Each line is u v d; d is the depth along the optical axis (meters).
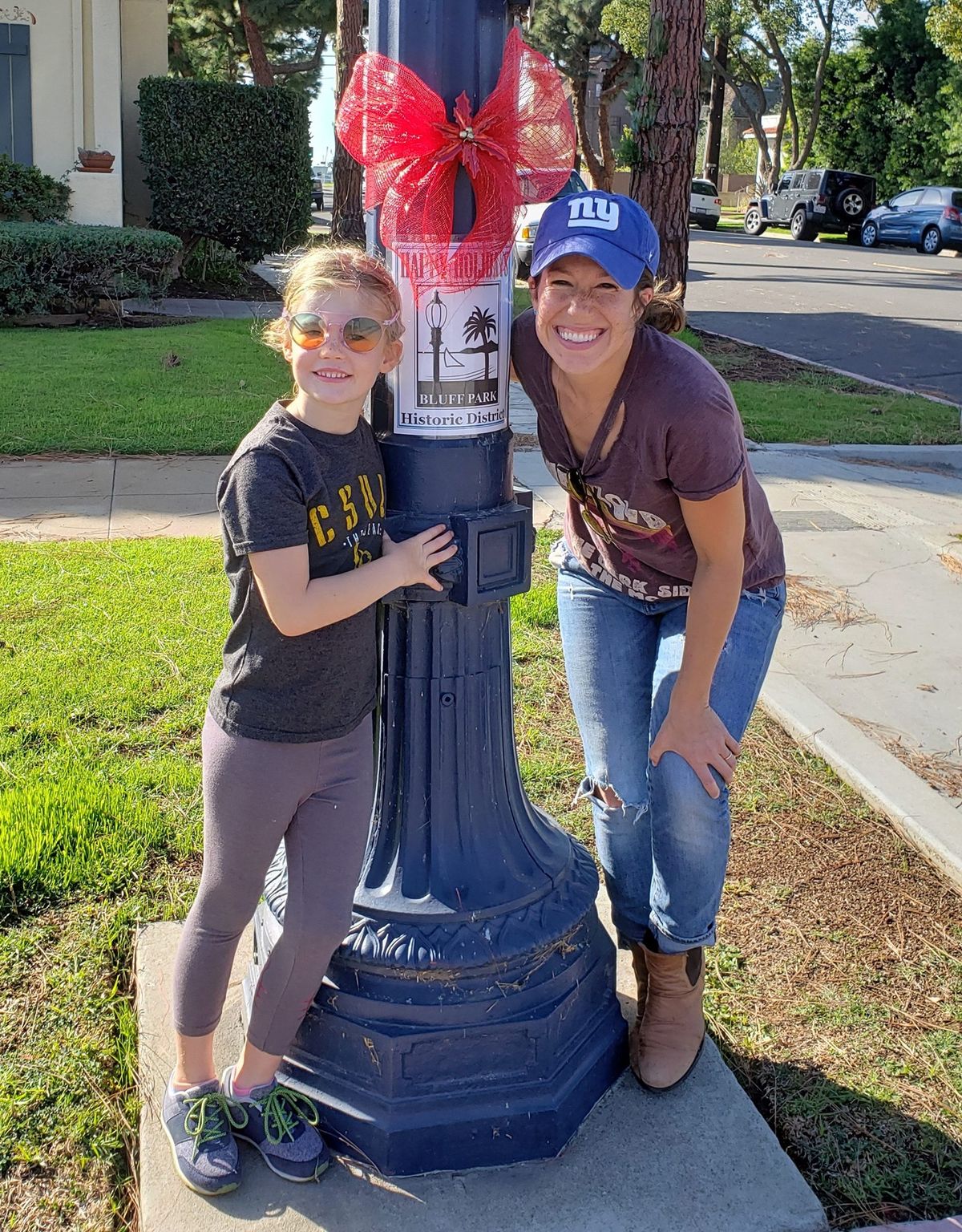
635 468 2.05
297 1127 2.10
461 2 1.89
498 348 2.05
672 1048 2.31
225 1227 1.99
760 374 11.11
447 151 1.88
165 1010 2.44
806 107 41.12
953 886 3.09
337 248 2.01
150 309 13.41
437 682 2.15
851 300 17.88
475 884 2.20
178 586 4.78
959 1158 2.23
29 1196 2.06
